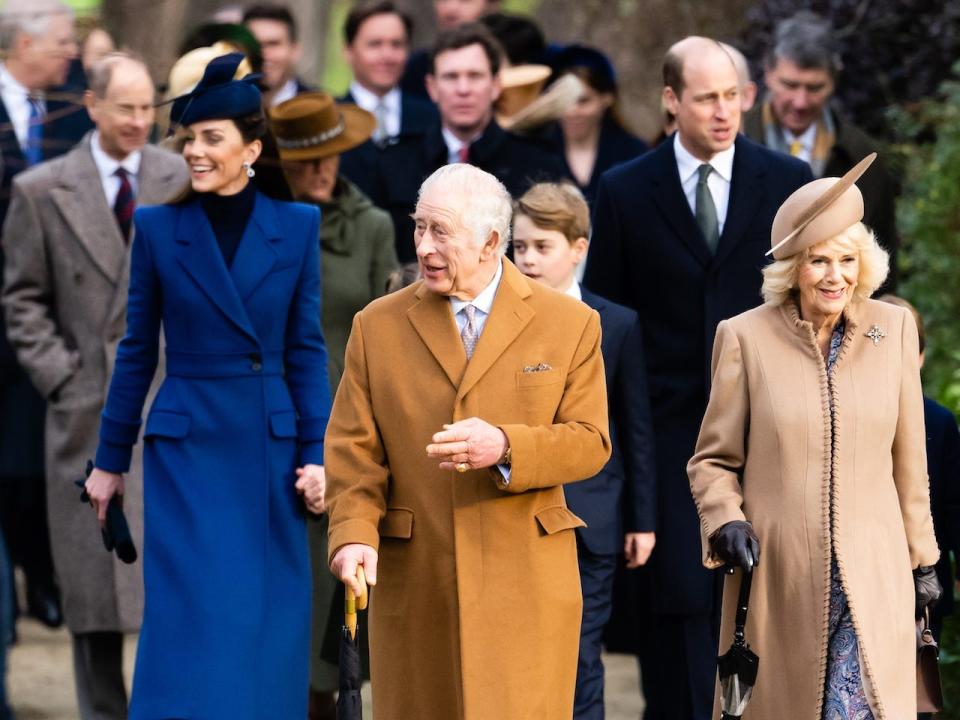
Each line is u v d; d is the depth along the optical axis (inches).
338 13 3125.0
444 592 789.9
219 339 927.0
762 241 1058.7
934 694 853.2
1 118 1409.9
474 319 802.2
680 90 1056.2
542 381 792.3
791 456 828.0
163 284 929.5
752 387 841.5
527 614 785.6
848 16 1608.0
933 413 936.9
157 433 921.5
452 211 780.0
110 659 1120.2
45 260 1143.0
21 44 1405.0
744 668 810.2
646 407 1006.4
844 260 823.1
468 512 785.6
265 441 926.4
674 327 1061.8
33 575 1409.9
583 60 1462.8
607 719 1179.9
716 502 830.5
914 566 836.0
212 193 934.4
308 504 932.6
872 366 833.5
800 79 1224.2
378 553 804.6
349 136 1144.8
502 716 778.2
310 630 933.8
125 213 1149.7
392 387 799.1
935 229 1444.4
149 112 1145.4
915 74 1592.0
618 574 1114.1
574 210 987.9
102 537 1048.8
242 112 922.7
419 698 797.9
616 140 1473.9
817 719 816.9
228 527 914.1
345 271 1138.7
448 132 1333.7
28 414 1359.5
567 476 784.9
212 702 889.5
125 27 2138.3
